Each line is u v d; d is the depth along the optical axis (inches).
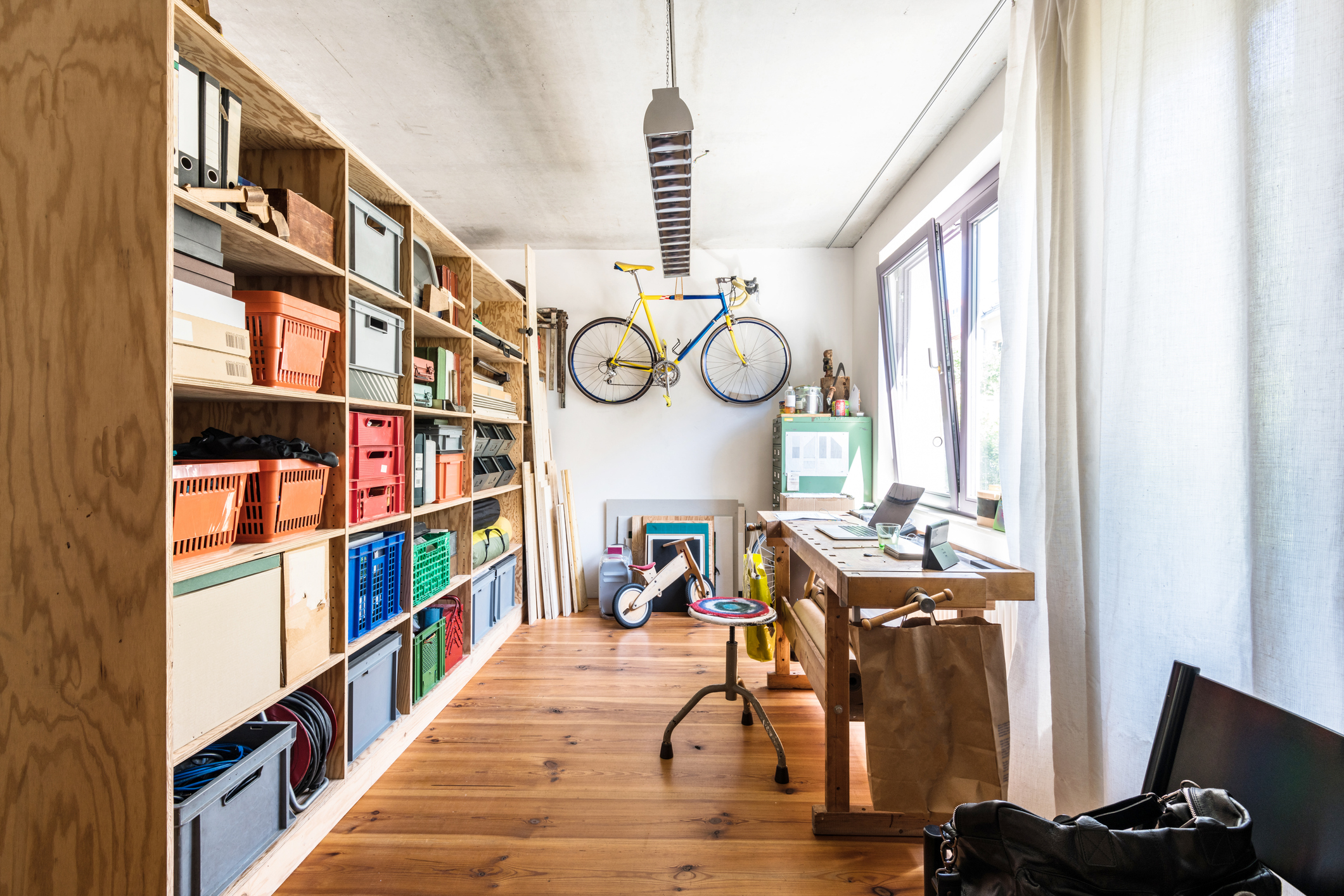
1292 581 40.2
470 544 119.5
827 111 106.6
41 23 45.9
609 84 98.1
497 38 86.7
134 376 45.6
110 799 45.4
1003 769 60.5
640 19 83.0
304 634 66.7
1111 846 30.7
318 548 69.9
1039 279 68.4
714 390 178.1
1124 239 56.6
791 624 105.3
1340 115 38.1
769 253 181.5
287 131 70.1
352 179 85.0
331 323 72.0
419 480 100.2
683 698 107.4
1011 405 76.4
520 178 133.6
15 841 45.9
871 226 162.2
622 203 147.9
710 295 181.5
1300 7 39.7
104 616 45.6
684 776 81.6
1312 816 31.8
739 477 181.2
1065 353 63.7
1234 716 37.3
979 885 35.3
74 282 45.9
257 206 57.9
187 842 49.4
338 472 73.9
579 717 99.7
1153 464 52.8
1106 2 59.9
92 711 45.5
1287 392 40.8
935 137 116.0
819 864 64.4
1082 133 61.7
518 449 158.1
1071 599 61.0
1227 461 48.5
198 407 75.2
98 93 45.8
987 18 83.4
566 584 167.5
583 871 63.0
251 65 57.1
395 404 90.0
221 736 53.1
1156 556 52.4
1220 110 48.6
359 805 74.4
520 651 133.7
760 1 79.7
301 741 67.7
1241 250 46.9
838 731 70.0
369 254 82.5
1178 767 40.3
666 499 181.6
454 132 113.4
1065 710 60.4
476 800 75.6
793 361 181.2
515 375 158.9
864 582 63.4
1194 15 50.5
